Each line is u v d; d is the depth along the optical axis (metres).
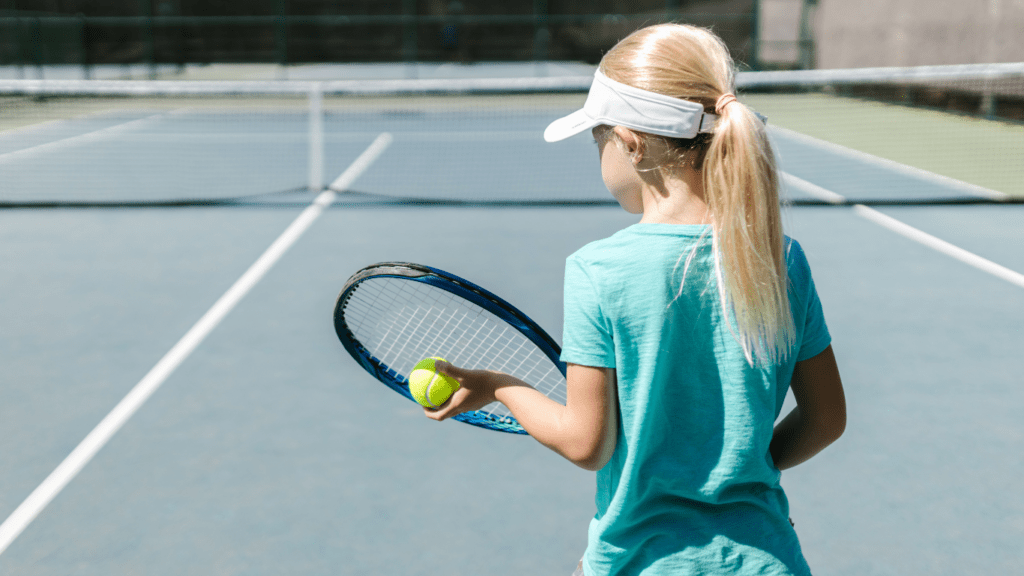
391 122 14.22
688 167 1.00
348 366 3.77
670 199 1.01
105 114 15.00
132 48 23.02
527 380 1.38
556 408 1.06
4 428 3.13
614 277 0.98
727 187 0.95
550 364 1.35
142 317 4.48
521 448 2.99
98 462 2.88
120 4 22.73
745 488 1.04
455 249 6.05
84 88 7.84
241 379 3.62
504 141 12.09
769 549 1.03
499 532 2.47
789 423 1.16
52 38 21.20
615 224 6.91
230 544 2.41
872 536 2.44
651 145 0.99
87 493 2.68
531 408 1.07
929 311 4.52
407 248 6.07
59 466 2.85
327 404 3.36
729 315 0.98
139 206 7.68
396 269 1.22
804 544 2.41
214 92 7.98
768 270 0.96
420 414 3.28
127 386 3.54
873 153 10.30
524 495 2.68
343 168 9.99
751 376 1.00
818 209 7.27
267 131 13.17
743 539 1.03
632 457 1.02
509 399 1.10
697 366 1.01
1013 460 2.87
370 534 2.46
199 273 5.38
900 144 10.94
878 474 2.79
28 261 5.70
